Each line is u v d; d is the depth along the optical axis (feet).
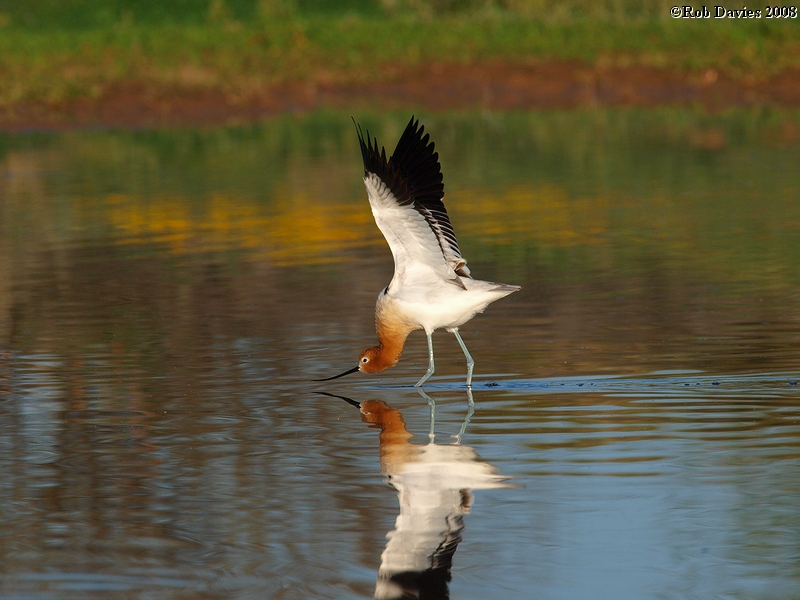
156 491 26.99
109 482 27.58
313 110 123.54
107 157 97.04
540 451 29.09
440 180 32.86
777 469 27.35
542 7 161.89
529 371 36.94
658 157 90.02
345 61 135.03
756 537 23.66
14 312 47.09
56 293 50.62
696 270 52.21
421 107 124.88
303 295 49.32
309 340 41.68
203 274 54.24
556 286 49.88
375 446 29.86
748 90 127.44
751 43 135.23
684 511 24.99
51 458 29.43
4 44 138.00
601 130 106.32
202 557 23.39
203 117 120.88
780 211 66.80
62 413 33.27
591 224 65.00
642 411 32.19
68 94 121.08
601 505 25.45
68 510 25.94
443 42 139.85
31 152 100.42
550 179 81.71
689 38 138.62
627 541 23.62
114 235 65.05
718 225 63.36
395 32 145.18
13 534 24.67
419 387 35.65
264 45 140.36
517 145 98.48
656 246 58.29
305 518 25.18
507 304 46.88
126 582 22.39
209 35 143.02
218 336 42.47
